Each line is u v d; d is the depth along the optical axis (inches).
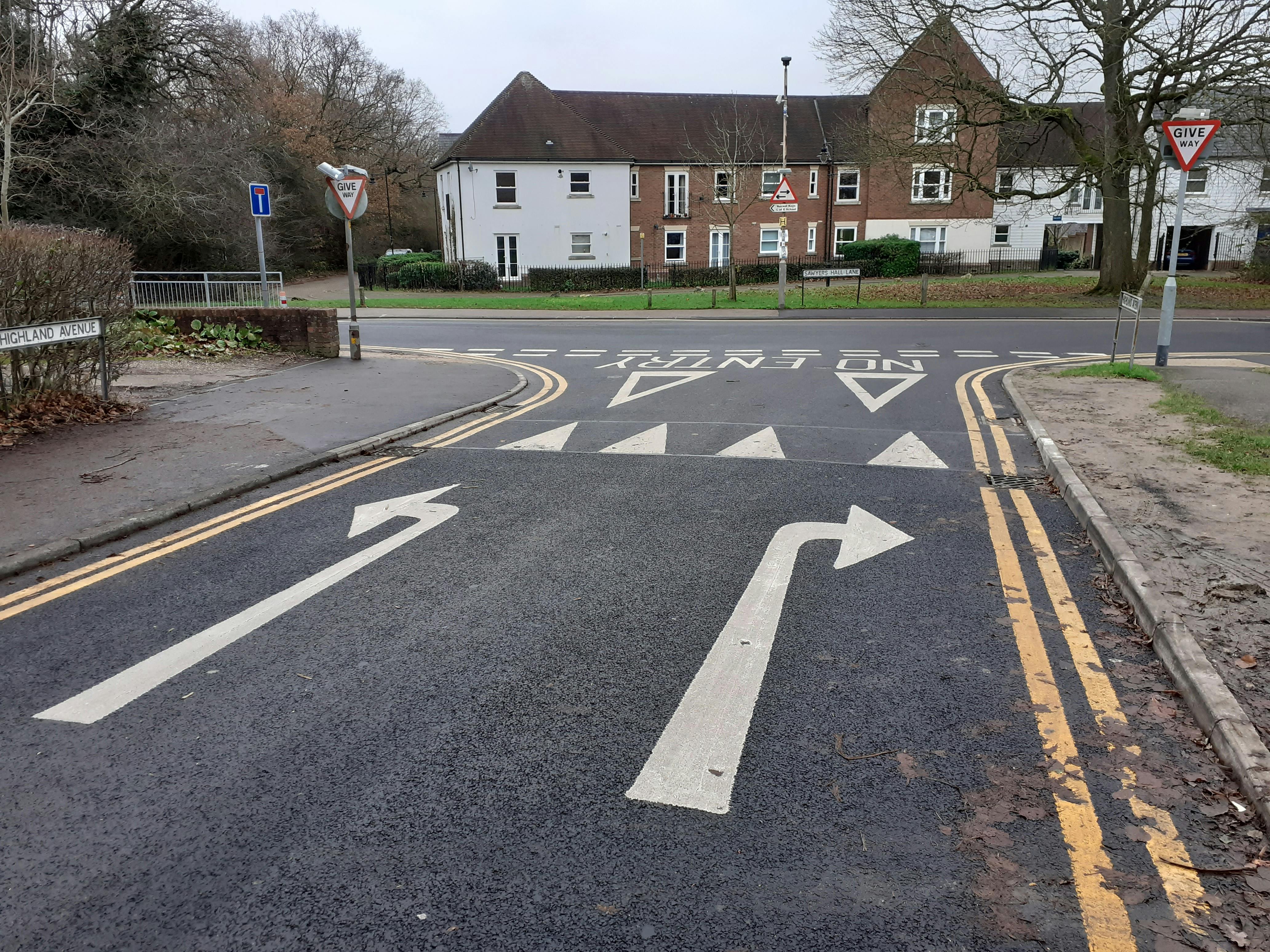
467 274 1503.4
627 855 114.7
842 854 114.9
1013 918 103.4
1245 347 706.2
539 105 1712.6
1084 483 277.0
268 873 111.9
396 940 100.6
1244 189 1809.8
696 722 147.6
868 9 1052.5
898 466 321.7
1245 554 210.1
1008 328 850.8
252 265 1483.8
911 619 187.9
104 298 404.8
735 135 1764.3
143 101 1323.8
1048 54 1016.9
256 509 271.4
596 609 195.0
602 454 342.3
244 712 151.9
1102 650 172.6
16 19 1099.3
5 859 114.1
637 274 1579.7
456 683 161.8
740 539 240.7
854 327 876.6
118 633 183.8
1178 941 99.7
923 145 1084.5
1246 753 128.6
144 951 98.9
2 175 1087.6
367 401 445.7
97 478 293.9
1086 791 127.3
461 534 246.7
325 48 2319.1
